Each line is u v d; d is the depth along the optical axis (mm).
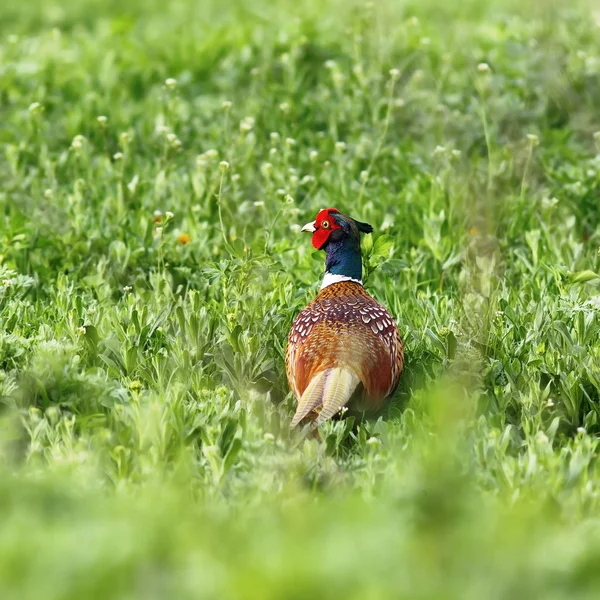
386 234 12305
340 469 8930
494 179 15148
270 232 12141
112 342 10734
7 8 26438
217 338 11039
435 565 6887
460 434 9031
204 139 17578
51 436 9234
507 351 10938
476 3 24766
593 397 10352
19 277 12352
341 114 17875
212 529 7422
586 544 7148
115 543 7008
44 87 19266
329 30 21359
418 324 11742
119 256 13375
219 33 21531
